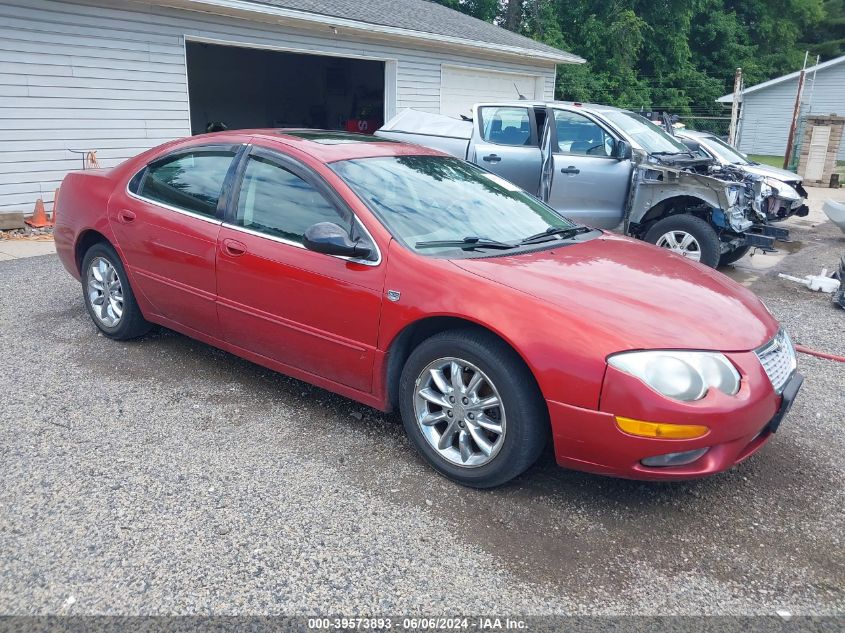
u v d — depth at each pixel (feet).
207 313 13.23
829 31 148.36
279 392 13.34
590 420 8.96
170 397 12.95
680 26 113.39
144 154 15.08
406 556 8.61
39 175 30.22
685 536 9.25
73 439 11.23
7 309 18.21
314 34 39.91
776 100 109.19
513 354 9.57
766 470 11.11
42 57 29.27
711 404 8.72
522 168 25.89
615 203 24.49
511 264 10.56
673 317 9.47
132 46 32.19
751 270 27.81
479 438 9.98
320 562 8.44
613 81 105.91
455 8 106.42
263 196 12.37
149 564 8.28
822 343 17.99
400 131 29.45
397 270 10.46
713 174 25.23
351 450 11.20
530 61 57.88
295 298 11.57
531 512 9.66
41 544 8.57
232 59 60.80
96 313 15.74
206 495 9.75
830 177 67.10
